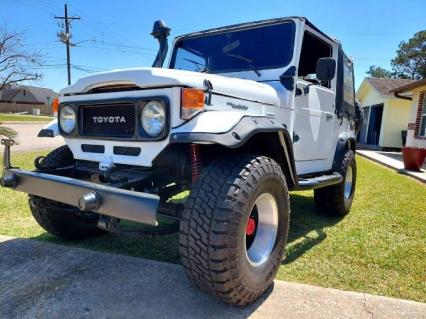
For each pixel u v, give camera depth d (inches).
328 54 167.3
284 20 141.3
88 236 143.0
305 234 156.8
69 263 117.8
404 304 96.6
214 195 84.7
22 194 213.0
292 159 112.1
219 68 151.3
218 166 90.4
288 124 131.7
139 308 92.5
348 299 98.7
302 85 140.9
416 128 550.9
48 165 124.8
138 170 101.3
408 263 125.4
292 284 106.6
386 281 112.4
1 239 137.4
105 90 102.1
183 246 84.8
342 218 183.8
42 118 1784.0
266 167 95.1
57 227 130.6
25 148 501.0
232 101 104.7
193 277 86.6
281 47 139.6
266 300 97.6
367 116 879.7
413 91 565.6
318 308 94.2
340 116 179.3
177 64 166.6
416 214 190.4
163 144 91.1
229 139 84.3
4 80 1173.1
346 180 185.5
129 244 139.2
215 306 94.0
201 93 91.4
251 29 148.2
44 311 91.0
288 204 107.4
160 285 104.0
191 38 164.4
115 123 100.5
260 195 94.6
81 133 107.9
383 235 154.9
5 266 115.3
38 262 118.3
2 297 97.6
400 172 364.8
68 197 90.7
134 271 112.5
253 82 124.1
